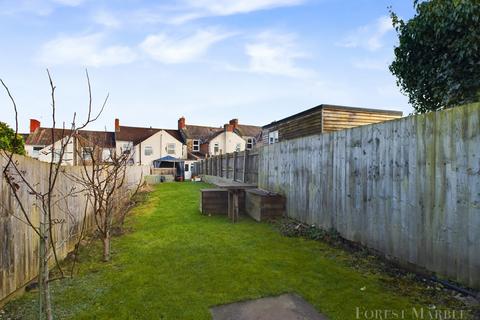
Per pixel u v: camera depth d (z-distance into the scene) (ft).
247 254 14.42
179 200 34.50
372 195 13.84
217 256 14.16
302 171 20.66
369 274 11.77
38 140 83.15
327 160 17.66
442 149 10.28
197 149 110.22
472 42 15.26
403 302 9.37
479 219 9.05
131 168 43.52
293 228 19.51
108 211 14.61
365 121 36.91
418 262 11.25
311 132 37.60
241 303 9.53
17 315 8.96
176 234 18.60
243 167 37.17
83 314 8.89
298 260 13.51
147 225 21.43
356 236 14.99
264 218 22.71
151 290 10.51
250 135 115.03
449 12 16.10
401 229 12.10
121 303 9.57
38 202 11.64
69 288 10.73
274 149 25.91
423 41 18.43
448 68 17.07
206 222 22.36
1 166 9.26
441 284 10.30
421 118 11.12
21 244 10.49
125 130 103.04
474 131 9.19
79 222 17.04
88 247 15.99
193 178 76.84
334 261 13.38
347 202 15.72
